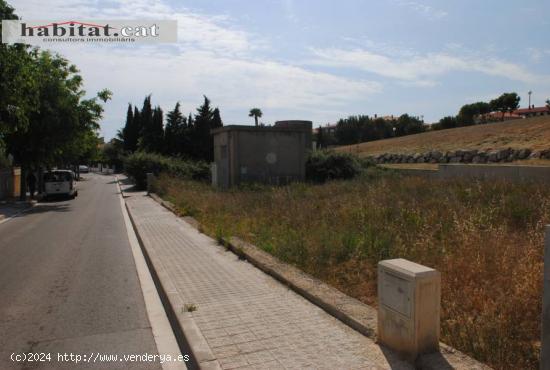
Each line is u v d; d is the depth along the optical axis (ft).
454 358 11.92
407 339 12.32
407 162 130.11
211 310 17.31
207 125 162.71
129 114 221.25
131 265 28.73
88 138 102.06
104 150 283.18
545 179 50.52
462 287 17.78
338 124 332.60
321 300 17.30
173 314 17.43
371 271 21.02
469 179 52.65
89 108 90.43
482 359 12.64
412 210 32.65
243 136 72.95
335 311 16.20
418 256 22.26
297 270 22.17
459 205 33.53
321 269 22.33
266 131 73.97
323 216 35.19
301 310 17.02
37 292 22.48
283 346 13.71
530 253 19.34
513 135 121.19
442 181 53.01
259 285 20.76
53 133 83.30
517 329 14.20
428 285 12.21
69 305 20.27
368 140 315.58
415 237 26.02
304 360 12.70
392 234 26.78
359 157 96.99
